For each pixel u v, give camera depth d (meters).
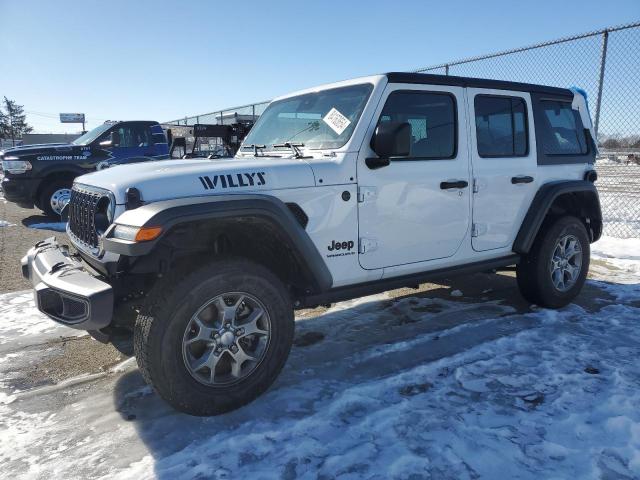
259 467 2.33
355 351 3.66
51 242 3.51
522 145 4.20
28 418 2.82
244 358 2.80
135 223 2.48
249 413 2.80
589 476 2.22
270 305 2.86
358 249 3.28
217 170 2.85
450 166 3.67
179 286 2.58
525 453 2.40
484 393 2.98
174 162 3.42
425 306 4.67
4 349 3.79
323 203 3.10
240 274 2.73
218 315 2.75
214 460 2.38
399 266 3.51
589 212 4.80
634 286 5.20
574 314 4.37
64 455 2.46
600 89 7.12
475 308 4.58
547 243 4.30
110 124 10.36
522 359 3.44
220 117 14.72
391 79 3.40
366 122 3.27
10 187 9.46
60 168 9.66
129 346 3.78
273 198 2.83
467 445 2.46
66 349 3.78
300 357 3.58
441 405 2.84
